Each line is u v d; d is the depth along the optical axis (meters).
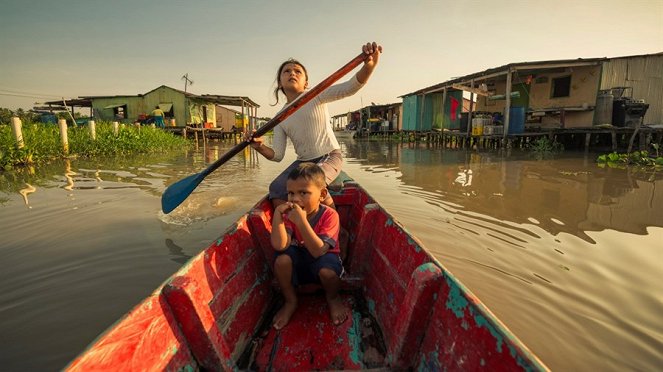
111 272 2.84
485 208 4.64
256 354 1.75
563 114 11.88
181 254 3.19
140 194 5.36
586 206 4.71
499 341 1.04
